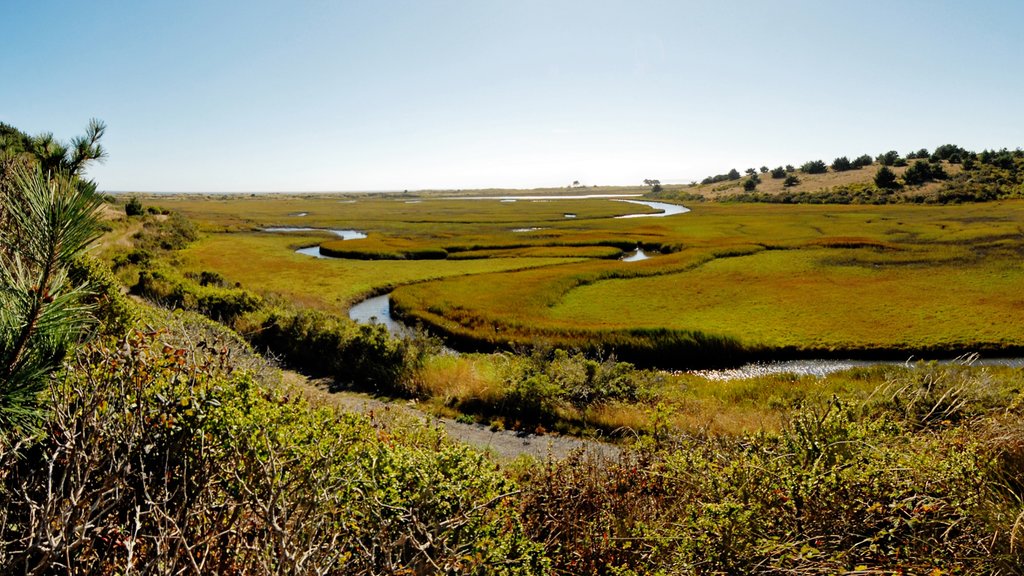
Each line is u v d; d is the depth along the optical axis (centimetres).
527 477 663
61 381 329
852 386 1709
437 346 1900
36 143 512
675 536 427
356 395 1564
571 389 1544
